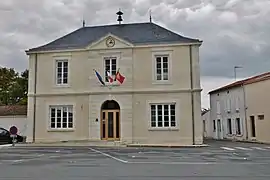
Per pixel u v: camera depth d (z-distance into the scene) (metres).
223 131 39.75
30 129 28.62
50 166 13.02
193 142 26.30
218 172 11.18
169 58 27.31
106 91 27.64
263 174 10.72
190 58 27.11
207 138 42.31
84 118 27.84
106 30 31.06
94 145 26.03
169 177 10.05
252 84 32.38
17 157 16.95
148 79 27.38
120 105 27.38
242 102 34.38
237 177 10.06
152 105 27.22
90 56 28.19
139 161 14.79
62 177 10.11
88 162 14.44
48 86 28.75
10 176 10.40
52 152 20.08
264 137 30.25
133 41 28.20
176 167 12.56
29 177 10.16
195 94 26.72
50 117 28.50
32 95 28.83
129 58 27.67
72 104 28.17
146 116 27.06
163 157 16.69
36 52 29.12
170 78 27.14
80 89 28.17
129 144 26.27
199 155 17.84
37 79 28.98
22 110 35.84
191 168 12.25
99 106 27.66
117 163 13.98
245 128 33.72
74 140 27.81
